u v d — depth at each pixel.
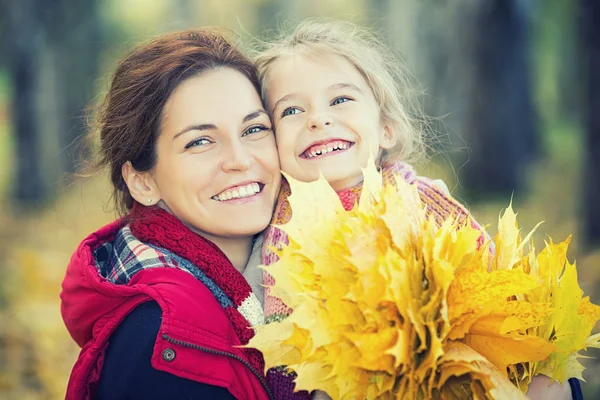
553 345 2.35
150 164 2.89
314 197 2.47
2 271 9.03
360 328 2.32
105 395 2.61
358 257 2.33
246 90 2.89
